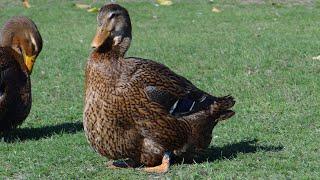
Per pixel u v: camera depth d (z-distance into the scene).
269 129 14.09
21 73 14.16
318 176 10.90
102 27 11.11
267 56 21.78
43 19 31.23
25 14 32.03
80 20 31.06
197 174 11.01
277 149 12.64
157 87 11.06
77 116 16.03
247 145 12.98
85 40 26.83
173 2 34.59
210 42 25.14
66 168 11.80
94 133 11.15
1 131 14.36
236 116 15.27
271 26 28.31
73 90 18.64
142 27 29.09
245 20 30.00
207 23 29.56
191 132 11.36
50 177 11.36
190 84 11.67
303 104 16.11
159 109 11.06
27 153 12.78
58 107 16.83
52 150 12.98
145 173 11.28
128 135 11.06
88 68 11.13
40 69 21.52
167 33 27.55
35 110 16.53
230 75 19.59
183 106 11.27
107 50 11.08
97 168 11.69
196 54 22.95
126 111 10.93
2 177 11.52
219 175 10.92
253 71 20.03
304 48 22.92
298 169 11.36
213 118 11.62
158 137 11.15
